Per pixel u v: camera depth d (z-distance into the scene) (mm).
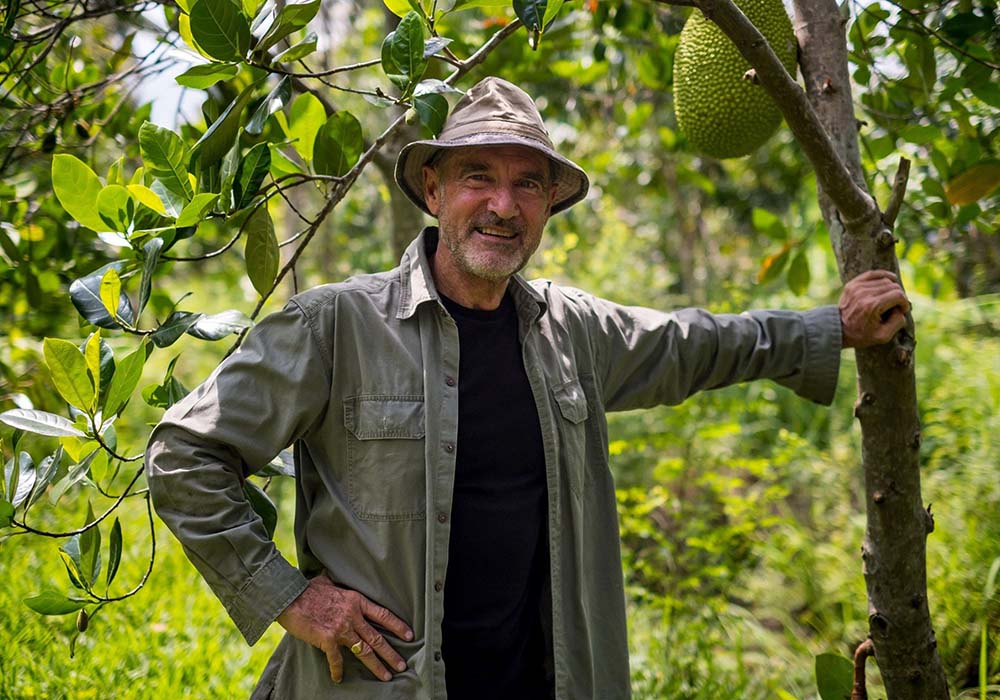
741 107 2258
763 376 2326
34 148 2828
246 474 1974
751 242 7672
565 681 1999
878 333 2100
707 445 5180
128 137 3146
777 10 2223
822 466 4703
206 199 1854
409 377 1982
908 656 2178
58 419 1912
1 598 3648
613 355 2285
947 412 4309
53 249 3041
